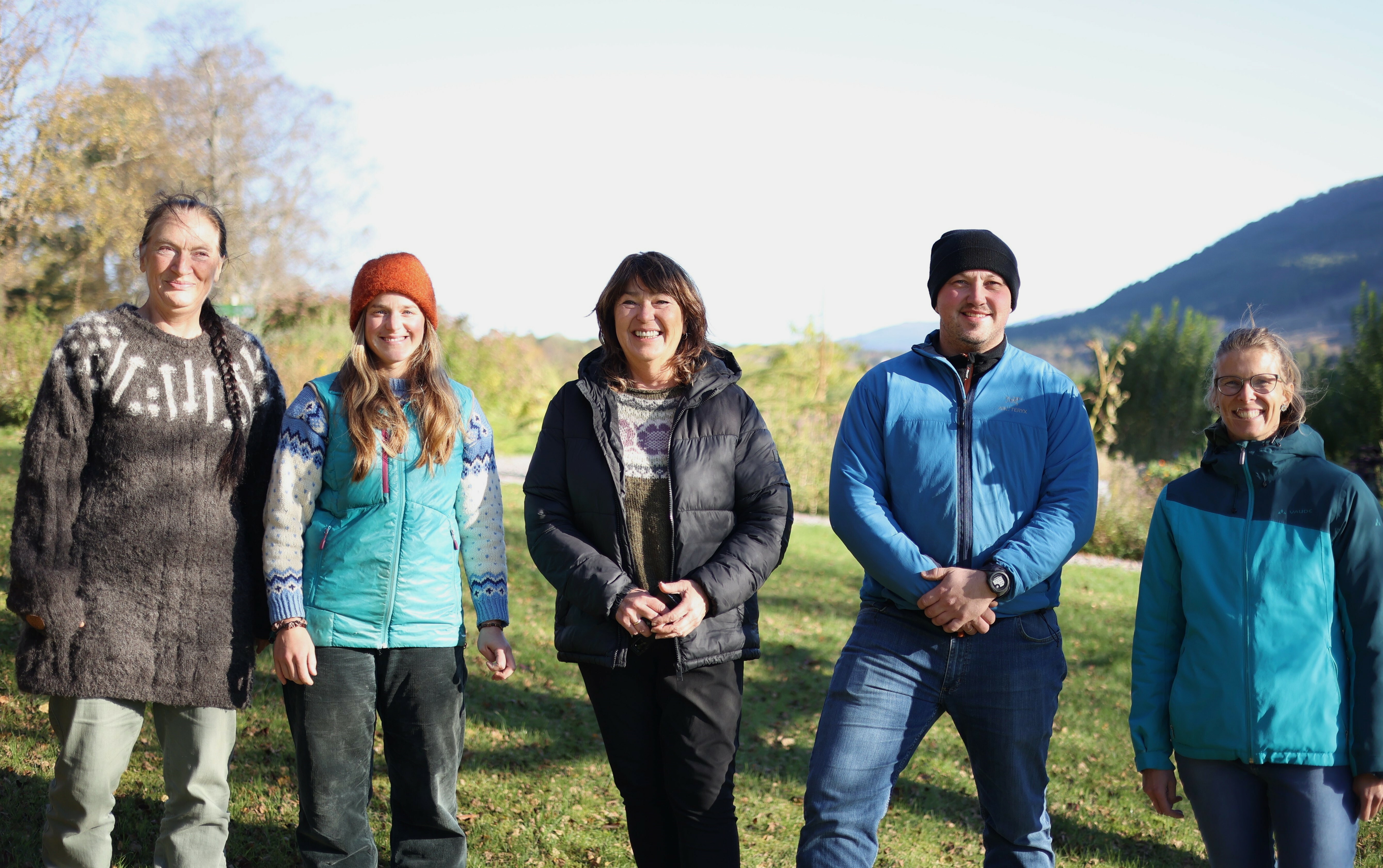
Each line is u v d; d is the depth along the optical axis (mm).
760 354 20172
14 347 17141
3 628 4934
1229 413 2570
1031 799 2650
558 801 4027
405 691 2668
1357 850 3945
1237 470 2557
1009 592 2539
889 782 2686
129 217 20328
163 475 2539
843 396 18219
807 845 2637
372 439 2609
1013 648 2633
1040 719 2639
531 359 26656
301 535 2646
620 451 2775
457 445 2779
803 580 9039
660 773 2822
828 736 2713
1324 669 2414
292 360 20188
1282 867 2428
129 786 3594
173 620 2521
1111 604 9000
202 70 26609
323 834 2557
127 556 2490
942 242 2885
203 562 2576
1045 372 2828
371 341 2742
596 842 3678
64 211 19281
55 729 2523
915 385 2828
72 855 2508
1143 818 4406
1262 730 2400
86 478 2514
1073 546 2631
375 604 2607
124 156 20719
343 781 2590
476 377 24734
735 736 2799
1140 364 24344
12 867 2959
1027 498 2734
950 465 2723
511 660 2816
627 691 2764
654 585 2773
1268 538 2492
